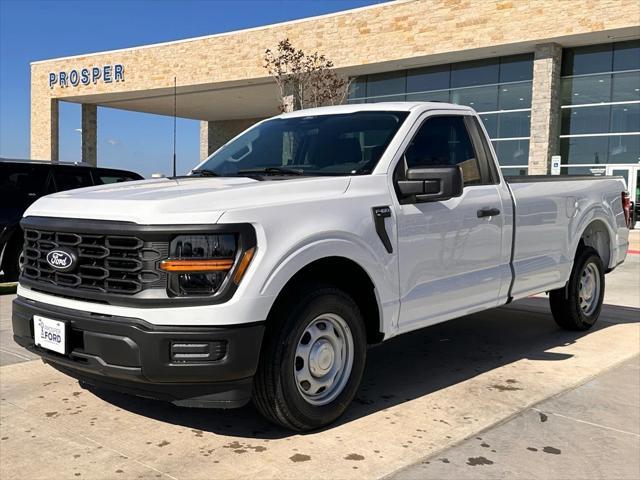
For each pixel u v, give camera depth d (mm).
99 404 4426
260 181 4145
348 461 3564
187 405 3621
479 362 5625
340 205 4066
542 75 24047
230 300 3492
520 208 5559
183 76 33250
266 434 3941
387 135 4719
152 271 3512
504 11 23781
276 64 26547
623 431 4062
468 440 3883
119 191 4086
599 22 22000
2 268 9164
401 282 4422
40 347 3973
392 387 4906
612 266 7238
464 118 5340
